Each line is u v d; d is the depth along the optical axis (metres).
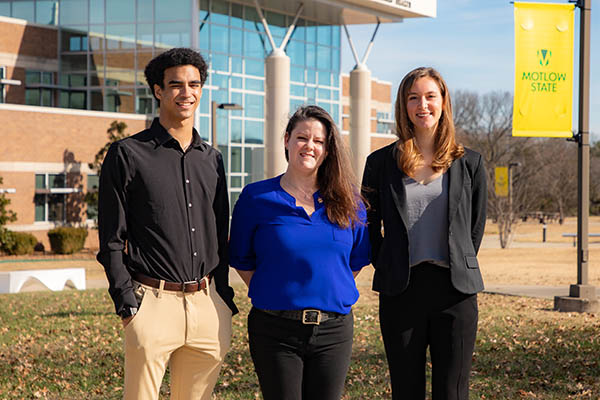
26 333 10.21
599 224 57.69
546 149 49.41
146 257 4.00
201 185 4.10
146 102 36.03
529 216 61.44
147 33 35.62
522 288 15.70
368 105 37.03
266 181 4.07
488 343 8.88
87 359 8.23
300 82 38.91
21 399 6.56
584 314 11.41
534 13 11.73
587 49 11.70
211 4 34.62
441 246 4.16
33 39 36.84
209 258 4.12
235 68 35.62
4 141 31.61
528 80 11.74
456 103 46.72
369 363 7.76
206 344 4.14
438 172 4.22
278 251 3.88
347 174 3.96
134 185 3.97
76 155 33.84
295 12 37.62
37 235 32.66
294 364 3.87
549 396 6.36
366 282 17.58
